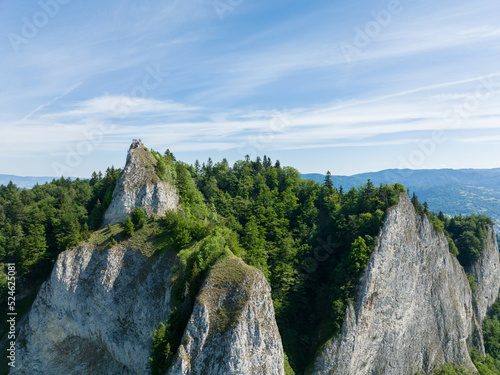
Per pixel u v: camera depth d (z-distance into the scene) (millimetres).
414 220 84188
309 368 65438
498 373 90438
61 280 62656
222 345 44875
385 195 85500
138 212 69938
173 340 47438
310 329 73062
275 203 109000
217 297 48219
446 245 90250
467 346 95062
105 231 68938
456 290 91875
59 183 145375
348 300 69062
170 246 62594
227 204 103938
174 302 53250
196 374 43844
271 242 88688
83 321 61750
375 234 76000
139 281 61531
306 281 80438
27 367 61531
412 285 80188
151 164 79062
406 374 76438
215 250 54969
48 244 82312
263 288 50312
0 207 102438
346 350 66375
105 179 101062
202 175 131625
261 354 47094
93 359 64312
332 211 98875
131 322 59656
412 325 79562
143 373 56562
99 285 61688
